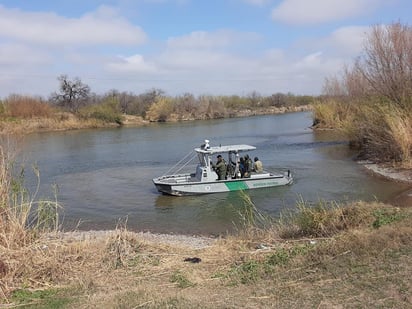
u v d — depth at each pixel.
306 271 8.30
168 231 16.84
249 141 48.09
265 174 23.59
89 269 9.61
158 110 91.81
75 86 98.75
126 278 9.14
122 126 81.00
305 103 129.25
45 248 9.85
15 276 8.84
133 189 24.97
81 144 50.31
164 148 44.06
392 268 7.79
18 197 11.10
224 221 17.97
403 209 12.20
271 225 14.40
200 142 48.53
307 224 11.80
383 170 26.09
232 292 7.70
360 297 6.85
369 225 11.09
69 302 7.87
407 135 26.53
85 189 25.25
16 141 12.94
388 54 31.48
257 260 9.56
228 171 23.36
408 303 6.49
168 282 8.78
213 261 10.09
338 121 51.16
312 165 30.05
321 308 6.62
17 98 77.12
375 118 29.78
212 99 100.94
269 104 124.19
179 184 22.33
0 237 9.51
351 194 21.06
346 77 50.81
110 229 17.28
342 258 8.62
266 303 7.01
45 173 30.78
